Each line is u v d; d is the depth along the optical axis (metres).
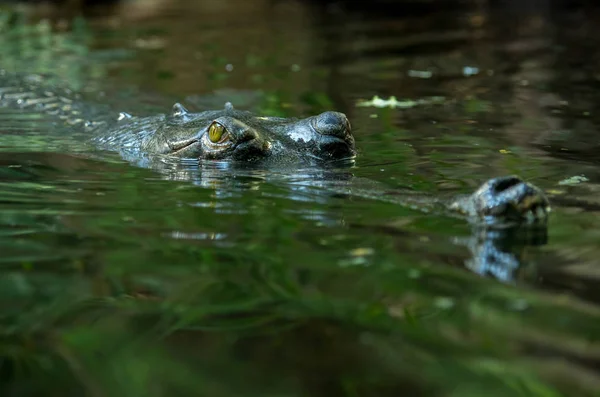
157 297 3.49
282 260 4.02
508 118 8.81
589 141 7.48
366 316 3.26
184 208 5.12
